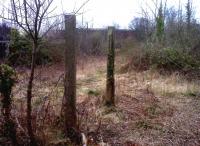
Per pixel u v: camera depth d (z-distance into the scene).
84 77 12.84
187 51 14.55
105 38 27.80
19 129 4.75
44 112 5.62
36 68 11.48
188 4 24.06
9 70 4.59
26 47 11.70
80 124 5.49
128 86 10.58
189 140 5.82
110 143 5.44
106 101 7.57
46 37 5.66
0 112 4.87
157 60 13.90
